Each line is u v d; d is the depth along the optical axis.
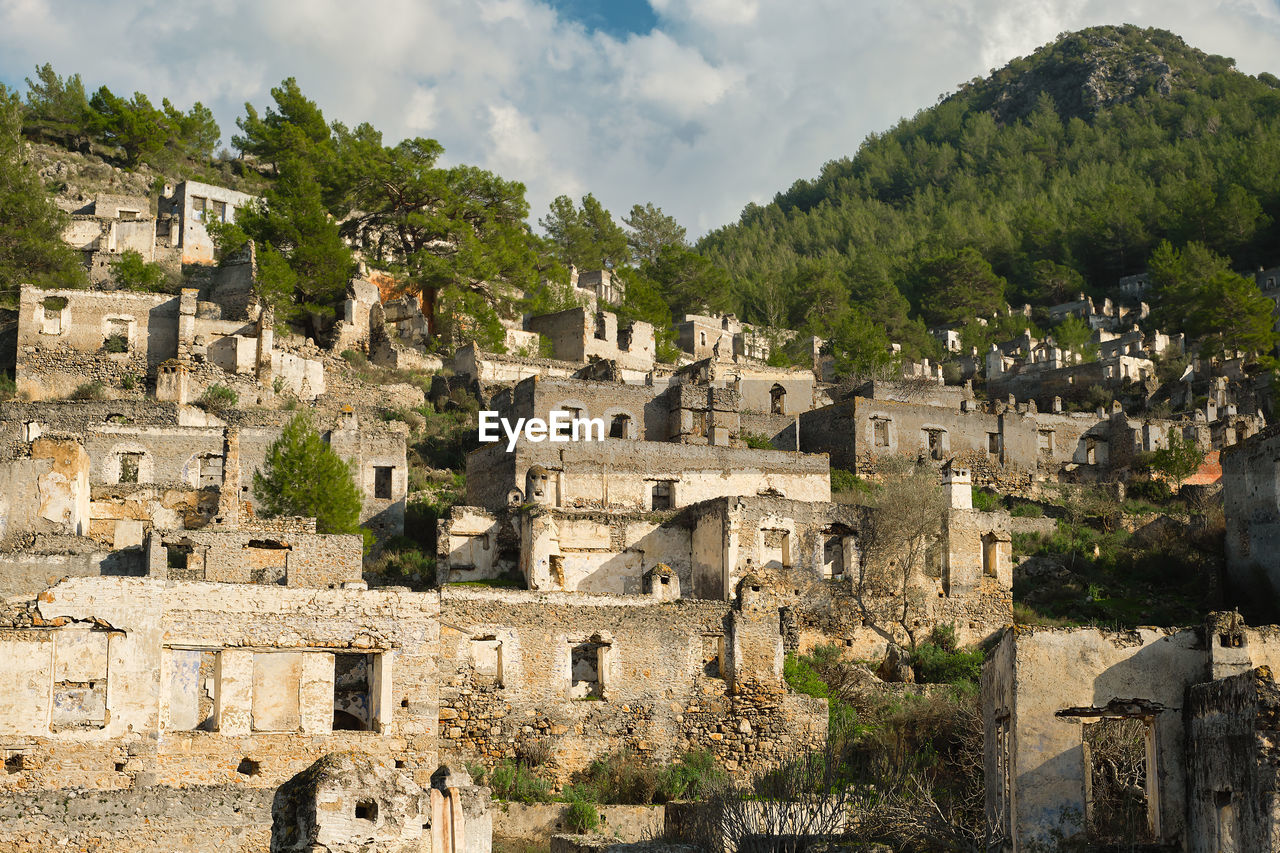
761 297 145.12
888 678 56.88
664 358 111.31
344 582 46.44
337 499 60.59
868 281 158.62
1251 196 173.25
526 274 108.31
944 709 48.28
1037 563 70.00
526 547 55.62
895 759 44.19
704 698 46.66
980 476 84.19
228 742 38.28
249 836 36.97
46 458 51.03
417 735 40.62
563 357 103.56
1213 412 100.12
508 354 97.94
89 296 79.75
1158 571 69.62
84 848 35.22
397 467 67.00
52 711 36.59
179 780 37.47
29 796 35.19
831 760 40.81
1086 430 89.69
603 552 56.97
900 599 59.41
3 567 44.31
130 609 37.97
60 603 37.31
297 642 39.91
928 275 165.00
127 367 79.19
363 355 94.44
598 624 46.12
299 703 39.75
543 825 40.66
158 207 111.88
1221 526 70.31
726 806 34.78
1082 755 29.19
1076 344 137.50
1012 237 187.00
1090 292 171.00
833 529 59.28
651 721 45.78
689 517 58.91
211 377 78.62
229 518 52.28
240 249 97.44
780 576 57.25
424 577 58.00
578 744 44.75
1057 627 30.05
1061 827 28.81
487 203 112.19
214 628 39.00
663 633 46.84
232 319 87.56
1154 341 129.50
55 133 124.62
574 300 115.38
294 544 46.78
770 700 47.16
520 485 64.12
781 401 88.62
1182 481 86.44
